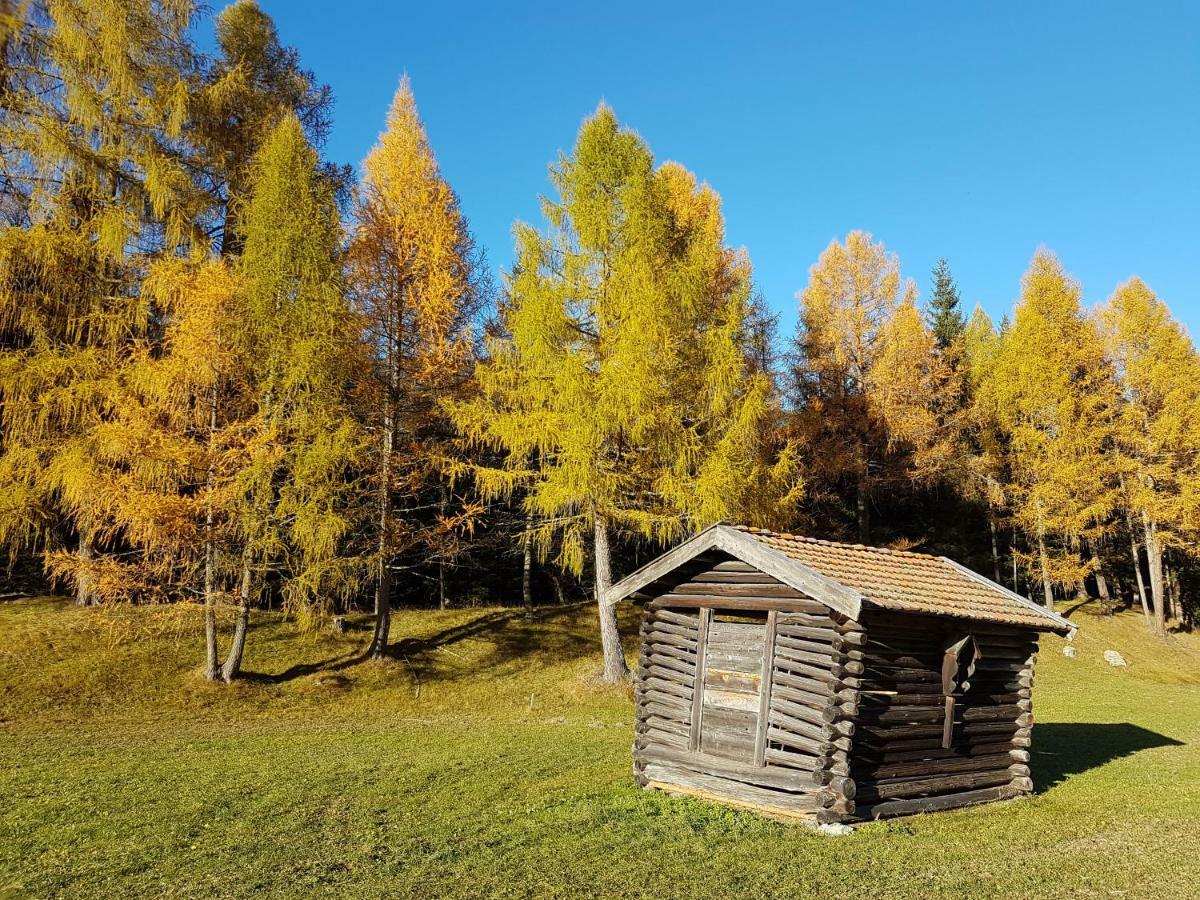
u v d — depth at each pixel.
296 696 16.64
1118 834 8.39
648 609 10.66
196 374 15.80
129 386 16.03
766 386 17.27
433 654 19.83
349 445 16.45
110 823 8.01
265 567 16.64
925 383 26.69
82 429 16.27
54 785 9.53
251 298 16.19
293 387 16.23
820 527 29.08
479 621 22.44
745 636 9.51
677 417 16.94
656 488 17.16
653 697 10.35
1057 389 27.20
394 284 18.62
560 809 8.83
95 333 17.17
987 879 6.73
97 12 17.02
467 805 9.05
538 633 21.83
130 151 17.67
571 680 18.64
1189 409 28.23
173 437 15.59
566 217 18.31
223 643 18.80
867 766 8.78
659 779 10.00
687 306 17.36
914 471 26.94
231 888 6.28
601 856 7.14
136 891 6.22
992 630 10.20
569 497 16.61
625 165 17.97
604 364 17.16
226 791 9.44
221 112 19.27
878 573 9.67
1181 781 11.73
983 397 29.41
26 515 15.94
